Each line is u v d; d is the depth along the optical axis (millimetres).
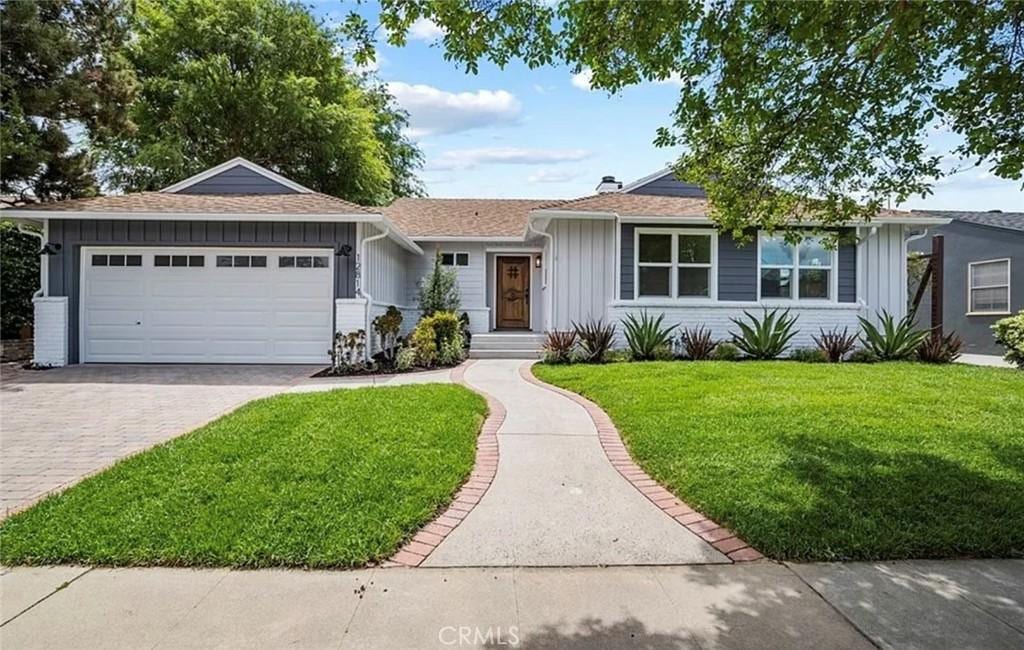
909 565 3105
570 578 3000
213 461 4480
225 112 20656
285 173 22234
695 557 3230
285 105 20688
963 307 16422
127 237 11141
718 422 5633
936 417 5820
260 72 20828
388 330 11758
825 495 3877
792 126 4586
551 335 11125
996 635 2475
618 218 11609
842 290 12195
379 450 4770
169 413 6828
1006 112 3883
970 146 4062
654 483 4383
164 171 20250
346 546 3205
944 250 17062
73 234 11117
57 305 11008
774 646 2406
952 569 3061
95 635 2461
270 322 11469
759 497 3863
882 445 4902
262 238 11195
